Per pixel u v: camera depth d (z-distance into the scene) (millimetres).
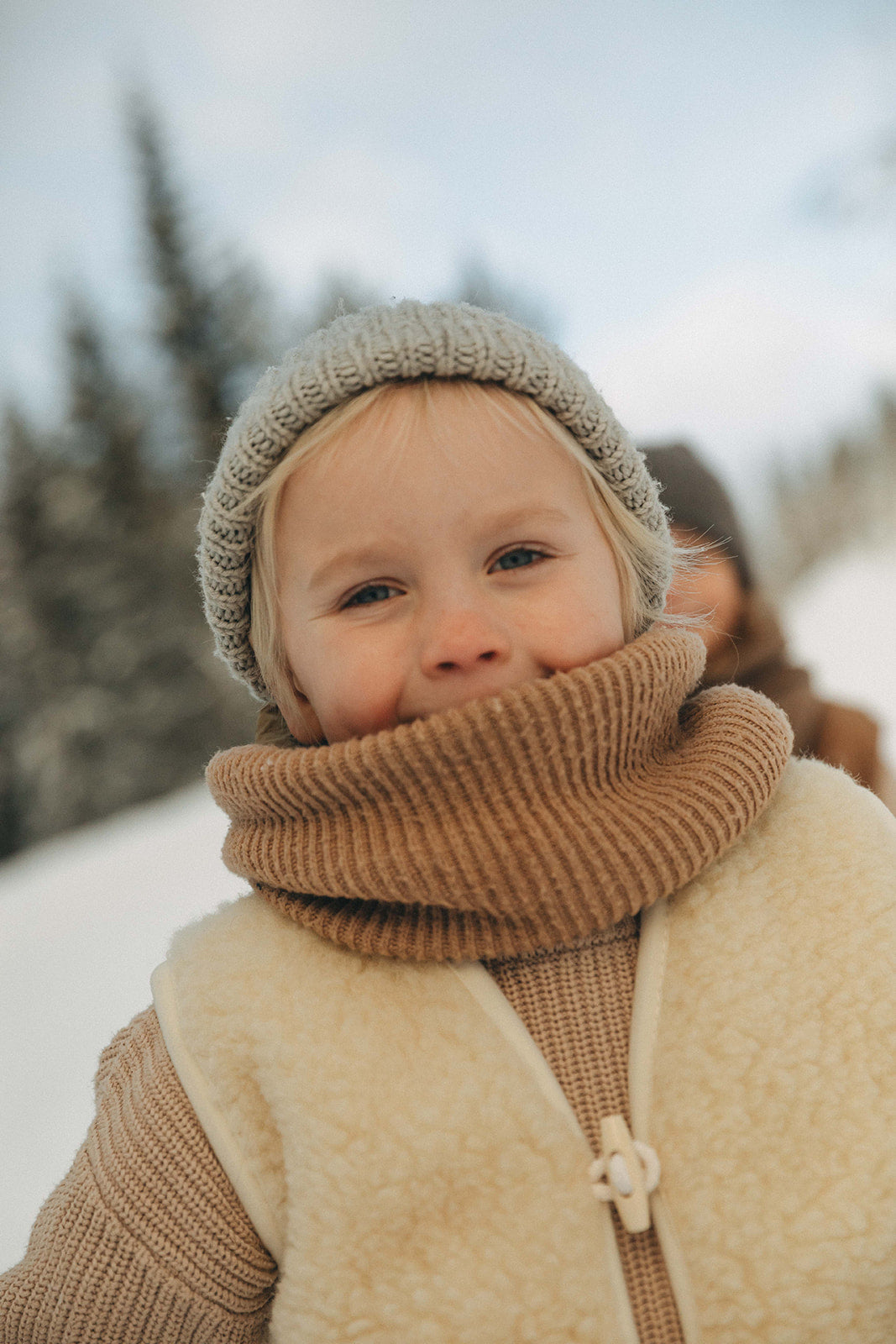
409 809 693
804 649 15367
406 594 729
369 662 717
